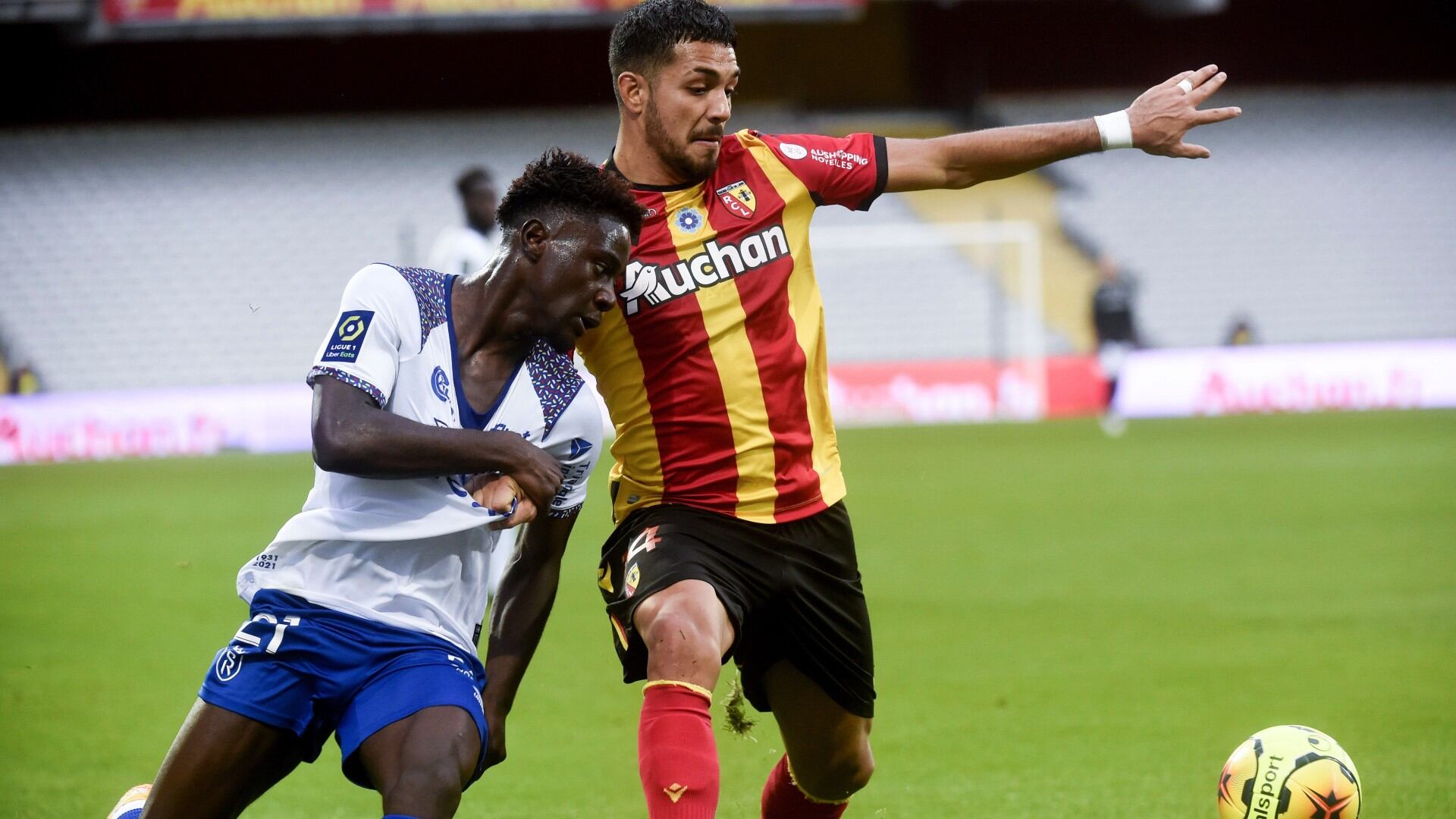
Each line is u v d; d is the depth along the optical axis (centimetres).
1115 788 1895
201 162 10325
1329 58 11769
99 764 2125
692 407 1412
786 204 1453
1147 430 8150
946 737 2191
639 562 1387
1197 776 1947
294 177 10319
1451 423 8006
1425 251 10594
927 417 9400
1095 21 11662
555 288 1200
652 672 1275
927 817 1784
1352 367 9438
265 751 1202
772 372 1423
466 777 1166
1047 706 2381
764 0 8662
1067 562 3934
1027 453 6969
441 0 8606
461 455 1148
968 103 11569
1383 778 1895
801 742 1502
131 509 5538
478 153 10562
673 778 1222
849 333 10156
